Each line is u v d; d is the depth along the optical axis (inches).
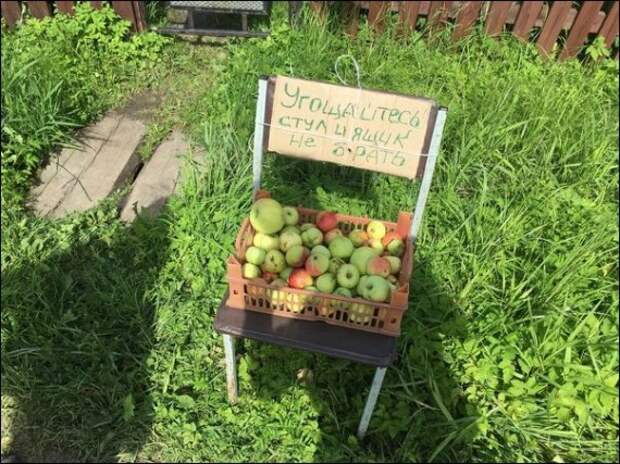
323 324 81.0
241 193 129.8
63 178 141.0
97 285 116.0
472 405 98.7
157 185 140.6
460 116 148.7
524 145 142.7
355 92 74.4
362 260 79.8
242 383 102.9
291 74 158.7
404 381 101.8
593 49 184.4
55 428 97.0
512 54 181.6
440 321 108.5
